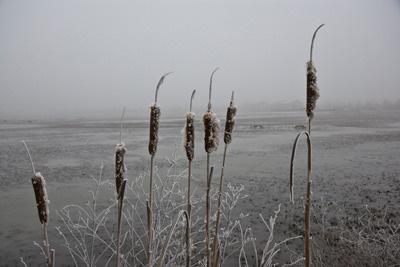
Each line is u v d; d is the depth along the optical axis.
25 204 11.29
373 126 54.69
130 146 27.83
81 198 11.32
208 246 1.79
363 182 13.70
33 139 38.94
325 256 4.91
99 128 62.59
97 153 24.84
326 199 10.86
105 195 11.40
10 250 7.44
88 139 37.56
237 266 5.90
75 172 17.08
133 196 7.61
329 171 16.42
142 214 7.82
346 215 8.56
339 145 27.88
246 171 16.06
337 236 5.64
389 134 37.50
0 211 10.51
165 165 15.16
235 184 13.05
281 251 6.61
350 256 4.75
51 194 12.23
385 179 14.21
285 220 8.60
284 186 12.94
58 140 37.00
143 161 18.28
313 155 22.20
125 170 1.36
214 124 1.65
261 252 6.55
